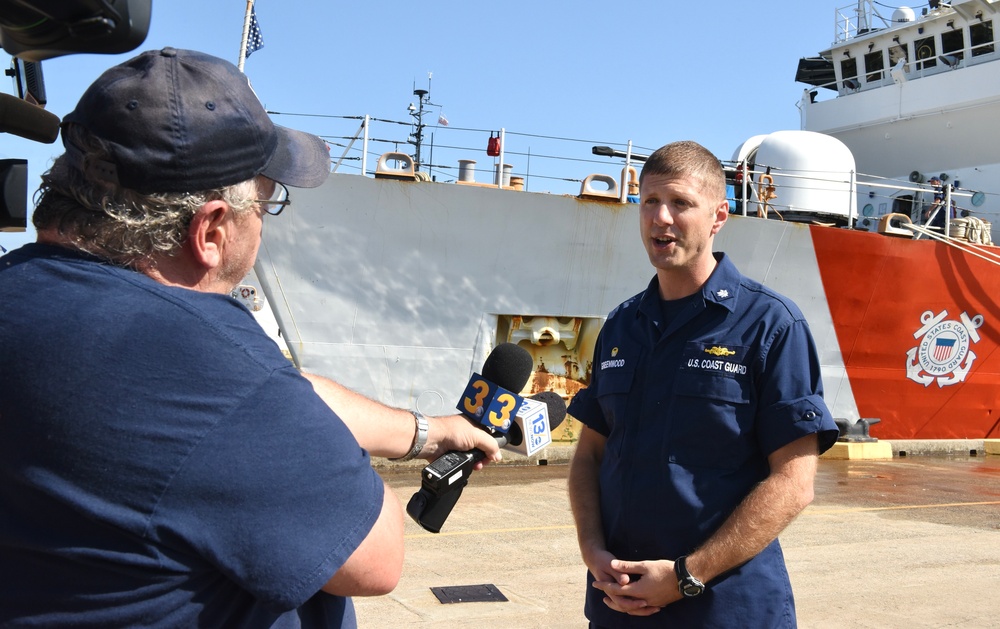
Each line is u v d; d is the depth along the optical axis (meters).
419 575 5.10
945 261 11.62
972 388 12.30
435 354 9.45
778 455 2.08
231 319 1.23
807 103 16.64
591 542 2.27
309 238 9.04
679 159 2.21
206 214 1.25
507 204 9.48
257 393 1.17
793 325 2.12
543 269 9.72
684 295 2.26
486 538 6.26
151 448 1.12
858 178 15.27
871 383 11.63
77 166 1.20
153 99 1.18
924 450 12.20
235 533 1.14
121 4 1.02
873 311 11.33
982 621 4.43
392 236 9.23
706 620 2.06
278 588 1.16
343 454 1.23
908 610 4.58
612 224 9.84
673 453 2.15
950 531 7.09
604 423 2.49
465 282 9.48
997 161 13.61
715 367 2.14
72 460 1.11
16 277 1.21
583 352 10.07
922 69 14.70
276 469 1.16
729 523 2.03
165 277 1.26
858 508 8.19
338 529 1.21
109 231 1.20
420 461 9.75
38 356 1.13
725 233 10.41
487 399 1.86
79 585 1.14
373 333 9.27
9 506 1.17
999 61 13.41
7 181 1.27
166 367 1.14
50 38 1.05
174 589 1.16
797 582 5.18
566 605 4.51
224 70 1.26
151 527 1.12
